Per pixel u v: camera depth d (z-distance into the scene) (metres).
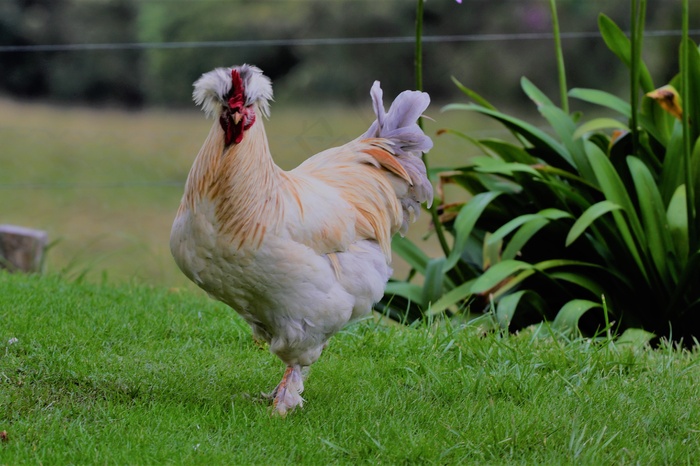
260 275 6.24
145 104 32.19
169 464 5.85
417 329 8.86
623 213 9.41
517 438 6.43
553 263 9.54
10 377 7.12
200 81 6.07
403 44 30.12
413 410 6.97
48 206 23.72
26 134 27.55
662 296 9.64
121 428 6.36
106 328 8.34
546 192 9.96
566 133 9.99
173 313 9.05
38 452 5.98
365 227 6.88
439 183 10.66
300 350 6.64
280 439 6.36
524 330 9.16
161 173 25.27
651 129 10.14
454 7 30.20
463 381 7.46
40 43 32.06
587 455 6.14
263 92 6.10
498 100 29.62
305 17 30.80
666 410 6.94
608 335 8.41
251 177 6.07
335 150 7.36
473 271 10.31
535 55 29.31
